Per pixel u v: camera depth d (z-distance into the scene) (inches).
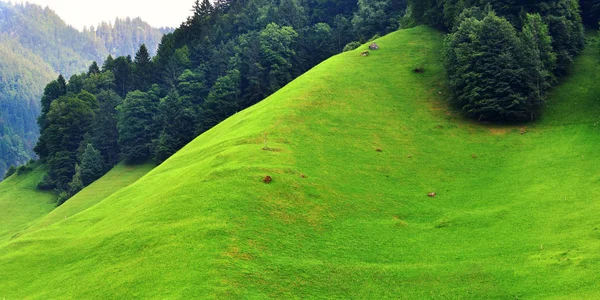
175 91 5841.5
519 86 3043.8
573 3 3695.9
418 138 2896.2
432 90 3518.7
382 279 1561.3
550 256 1606.8
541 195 2108.8
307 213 1918.1
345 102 3270.2
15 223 4894.2
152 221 1839.3
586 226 1760.6
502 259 1656.0
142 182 2753.4
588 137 2591.0
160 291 1389.0
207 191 1948.8
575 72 3376.0
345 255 1694.1
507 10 3681.1
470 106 3142.2
